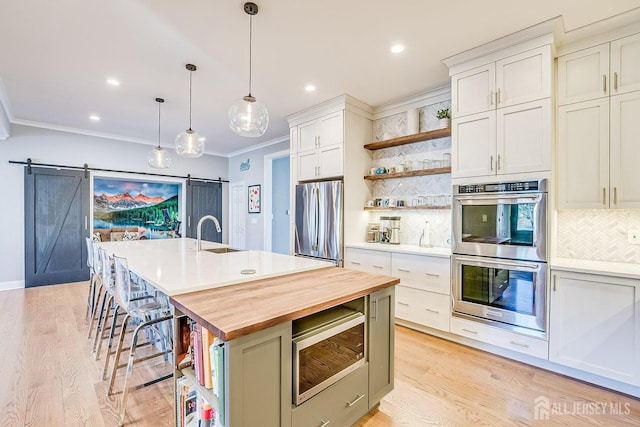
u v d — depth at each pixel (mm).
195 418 1504
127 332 3125
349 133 3803
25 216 4840
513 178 2459
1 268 4738
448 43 2535
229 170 7523
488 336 2617
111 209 6262
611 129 2275
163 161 4094
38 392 2076
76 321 3414
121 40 2500
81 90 3545
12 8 2088
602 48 2307
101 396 2039
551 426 1782
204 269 2139
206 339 1361
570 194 2439
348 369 1662
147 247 3490
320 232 3939
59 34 2410
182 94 3648
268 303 1450
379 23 2268
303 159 4270
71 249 5230
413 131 3584
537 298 2352
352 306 1826
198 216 6973
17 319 3469
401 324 3352
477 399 2039
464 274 2762
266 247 6387
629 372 2012
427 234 3461
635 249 2393
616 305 2055
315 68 2984
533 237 2369
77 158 5336
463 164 2748
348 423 1665
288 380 1351
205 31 2369
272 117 4492
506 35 2410
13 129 4746
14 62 2873
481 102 2639
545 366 2410
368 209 3969
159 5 2062
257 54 2723
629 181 2215
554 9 2090
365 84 3348
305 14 2160
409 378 2291
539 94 2338
